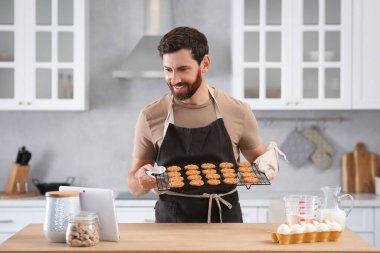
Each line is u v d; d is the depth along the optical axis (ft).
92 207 8.08
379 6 16.25
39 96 16.21
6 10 16.20
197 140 10.02
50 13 16.22
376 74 16.26
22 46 16.12
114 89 17.53
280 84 16.24
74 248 7.57
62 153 17.54
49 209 7.98
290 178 17.60
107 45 17.51
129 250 7.41
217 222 9.82
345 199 15.74
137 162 10.50
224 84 17.49
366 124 17.65
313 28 16.21
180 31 9.36
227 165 9.82
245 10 16.24
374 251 7.43
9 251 7.42
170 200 9.83
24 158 16.88
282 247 7.57
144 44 16.47
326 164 17.54
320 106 16.21
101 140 17.56
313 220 8.18
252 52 16.26
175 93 9.41
